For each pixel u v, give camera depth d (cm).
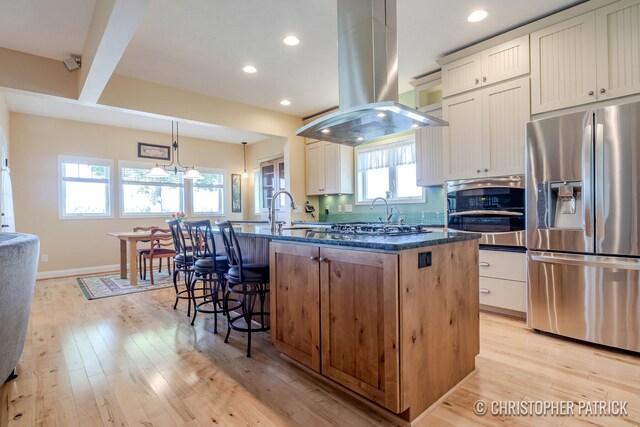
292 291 210
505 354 230
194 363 224
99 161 595
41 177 538
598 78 254
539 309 268
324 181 543
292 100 482
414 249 158
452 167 344
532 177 271
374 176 507
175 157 691
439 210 423
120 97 388
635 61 238
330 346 185
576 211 254
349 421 160
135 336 275
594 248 239
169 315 333
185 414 167
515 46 298
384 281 153
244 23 289
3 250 164
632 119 222
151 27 294
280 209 664
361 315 166
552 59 277
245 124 496
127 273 582
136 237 473
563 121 253
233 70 381
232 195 777
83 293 425
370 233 211
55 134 552
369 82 227
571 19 267
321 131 274
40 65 344
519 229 293
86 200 586
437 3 263
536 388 187
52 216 548
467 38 317
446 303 180
